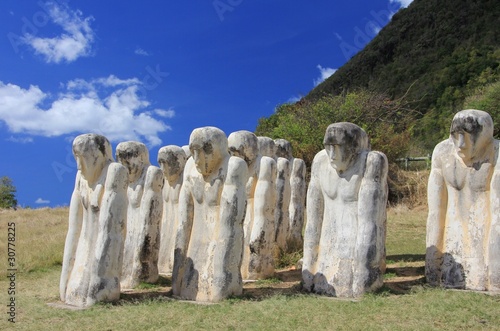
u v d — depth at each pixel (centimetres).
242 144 1161
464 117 912
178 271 942
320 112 2616
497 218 891
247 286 1020
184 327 721
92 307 849
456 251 928
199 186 942
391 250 1386
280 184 1293
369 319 723
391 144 2494
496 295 840
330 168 937
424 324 693
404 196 2328
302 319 733
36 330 739
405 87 3534
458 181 940
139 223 1115
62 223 2125
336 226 920
